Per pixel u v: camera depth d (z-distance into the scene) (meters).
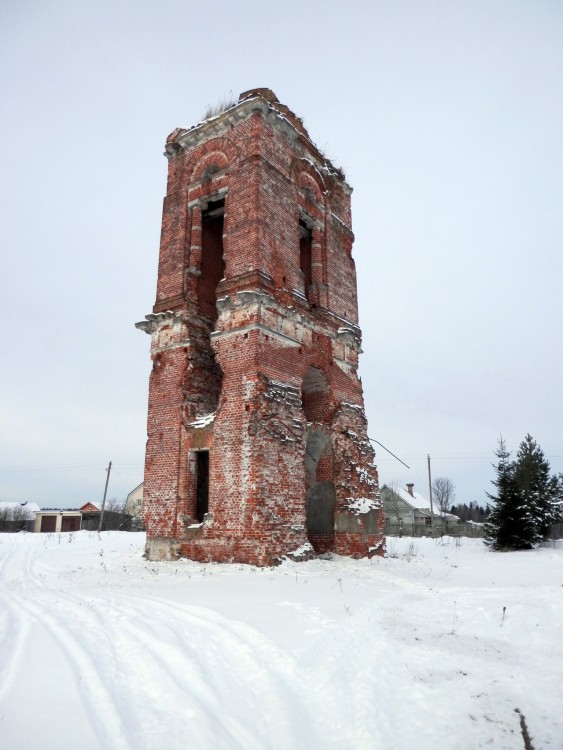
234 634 7.18
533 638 7.51
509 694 5.45
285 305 17.20
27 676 5.62
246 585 11.65
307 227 21.25
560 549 26.08
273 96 19.91
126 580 12.98
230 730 4.54
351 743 4.39
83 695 5.14
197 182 19.48
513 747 4.39
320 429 18.44
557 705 5.21
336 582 12.23
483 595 11.12
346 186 23.17
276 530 14.69
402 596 10.80
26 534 38.41
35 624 8.03
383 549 18.94
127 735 4.35
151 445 17.38
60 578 14.02
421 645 7.21
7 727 4.40
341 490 18.17
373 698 5.14
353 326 21.33
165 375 17.72
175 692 5.23
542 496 27.27
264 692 5.25
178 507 16.12
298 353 17.41
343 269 21.72
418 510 65.50
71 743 4.16
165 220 19.86
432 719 4.87
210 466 15.70
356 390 20.47
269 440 15.17
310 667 5.91
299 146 20.41
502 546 26.50
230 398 15.79
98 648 6.70
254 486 14.57
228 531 14.86
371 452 20.08
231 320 16.39
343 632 7.35
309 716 4.86
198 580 12.59
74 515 62.16
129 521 59.25
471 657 6.66
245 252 16.94
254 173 17.53
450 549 27.12
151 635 7.12
